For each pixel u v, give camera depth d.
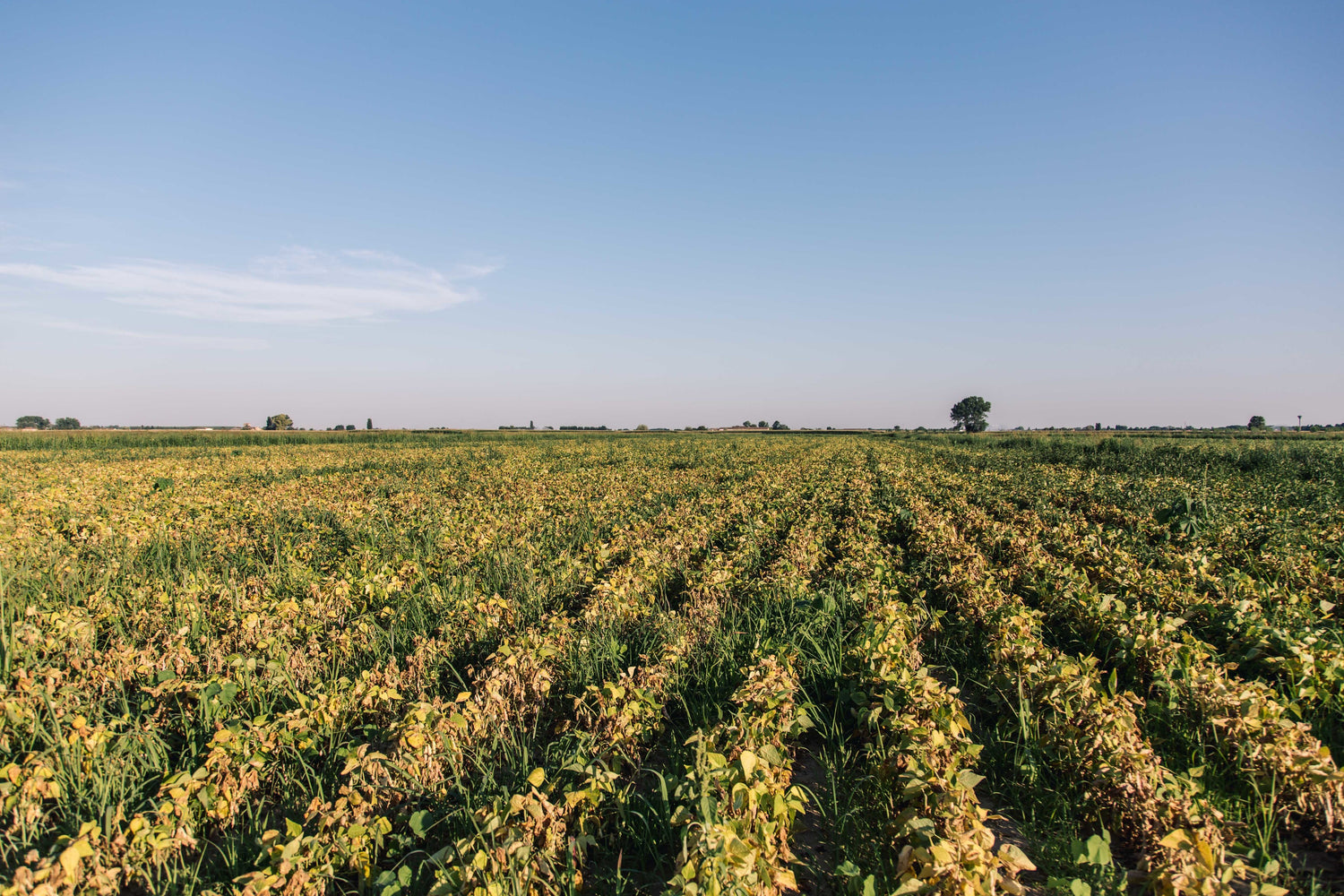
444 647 6.41
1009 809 4.40
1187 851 3.31
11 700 4.82
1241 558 9.12
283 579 8.68
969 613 7.00
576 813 4.04
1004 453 31.86
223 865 3.97
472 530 11.20
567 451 38.28
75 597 7.93
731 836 3.30
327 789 4.58
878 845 3.90
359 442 56.47
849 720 5.48
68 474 21.11
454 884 3.32
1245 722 4.36
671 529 11.41
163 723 5.17
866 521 12.00
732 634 6.71
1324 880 3.63
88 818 4.14
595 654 6.20
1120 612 6.40
